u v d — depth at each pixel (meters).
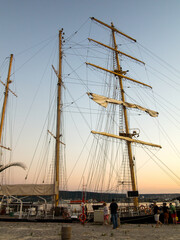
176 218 17.89
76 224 17.06
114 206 14.83
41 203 22.31
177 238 10.81
